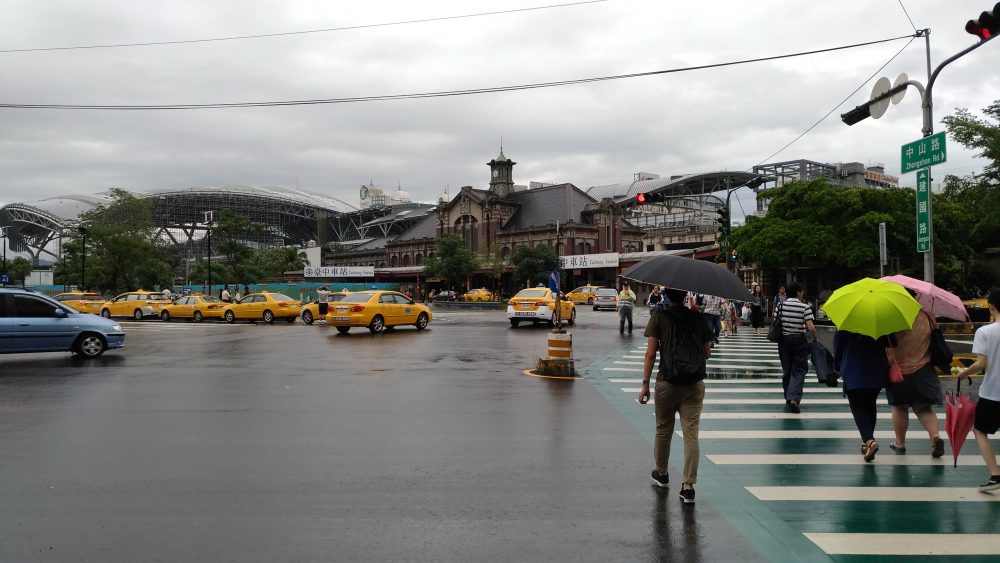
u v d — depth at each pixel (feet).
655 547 15.47
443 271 211.00
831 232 100.53
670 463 22.77
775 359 53.93
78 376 42.16
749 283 137.69
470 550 15.12
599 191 387.55
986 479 21.08
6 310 49.85
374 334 77.46
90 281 188.85
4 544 15.20
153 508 17.67
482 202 274.16
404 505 18.11
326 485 19.76
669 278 19.07
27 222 495.00
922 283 25.58
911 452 24.44
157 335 77.41
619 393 36.42
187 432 26.48
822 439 26.43
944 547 15.64
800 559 14.90
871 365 22.97
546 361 43.04
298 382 39.81
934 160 39.96
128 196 216.54
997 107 88.74
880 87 47.52
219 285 254.06
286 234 556.92
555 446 24.75
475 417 29.76
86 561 14.32
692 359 18.89
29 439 25.20
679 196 338.34
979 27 36.91
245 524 16.57
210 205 495.82
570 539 15.87
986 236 113.60
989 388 19.49
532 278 213.87
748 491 19.77
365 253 345.10
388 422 28.58
